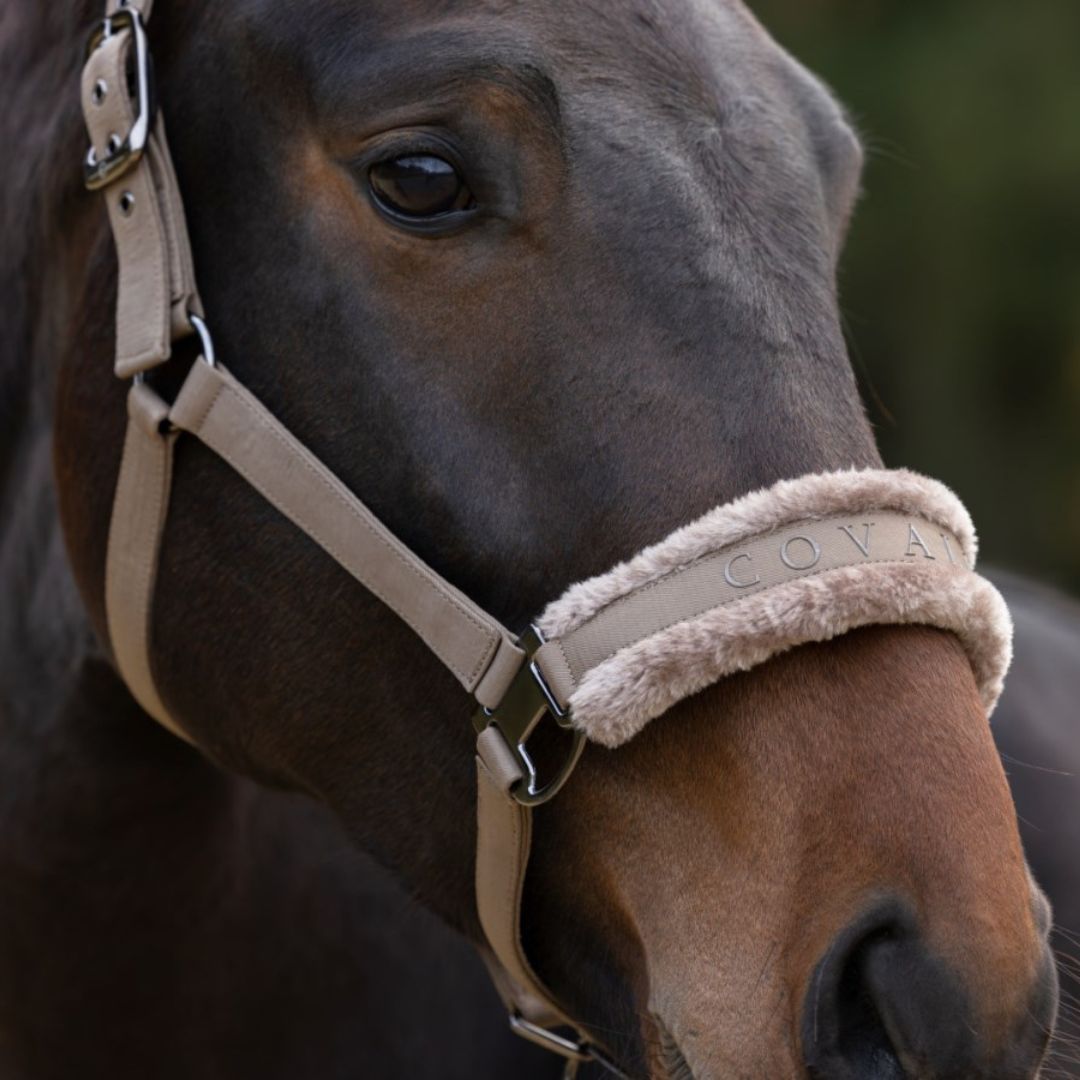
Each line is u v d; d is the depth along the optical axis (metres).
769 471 2.25
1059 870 3.85
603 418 2.30
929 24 13.46
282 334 2.50
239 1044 3.32
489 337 2.35
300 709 2.61
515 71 2.32
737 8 2.71
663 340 2.30
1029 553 13.23
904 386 13.37
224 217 2.56
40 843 3.13
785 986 2.12
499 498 2.36
